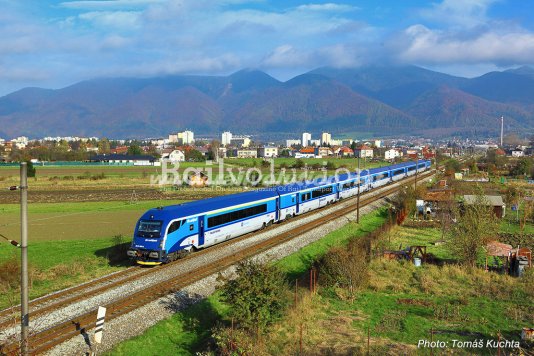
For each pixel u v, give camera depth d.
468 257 34.69
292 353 19.98
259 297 20.94
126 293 25.02
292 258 34.41
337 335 22.23
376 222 53.38
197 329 22.45
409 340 21.94
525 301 27.55
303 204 50.94
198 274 28.56
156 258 29.59
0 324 21.06
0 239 43.41
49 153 168.75
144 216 31.02
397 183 91.12
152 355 19.55
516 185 94.81
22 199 16.86
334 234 43.72
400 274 32.44
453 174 109.81
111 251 34.59
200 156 175.12
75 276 29.42
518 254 34.75
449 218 47.97
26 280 17.09
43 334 19.91
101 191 84.38
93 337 19.86
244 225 39.19
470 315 25.28
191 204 34.06
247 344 19.14
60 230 48.16
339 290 28.56
